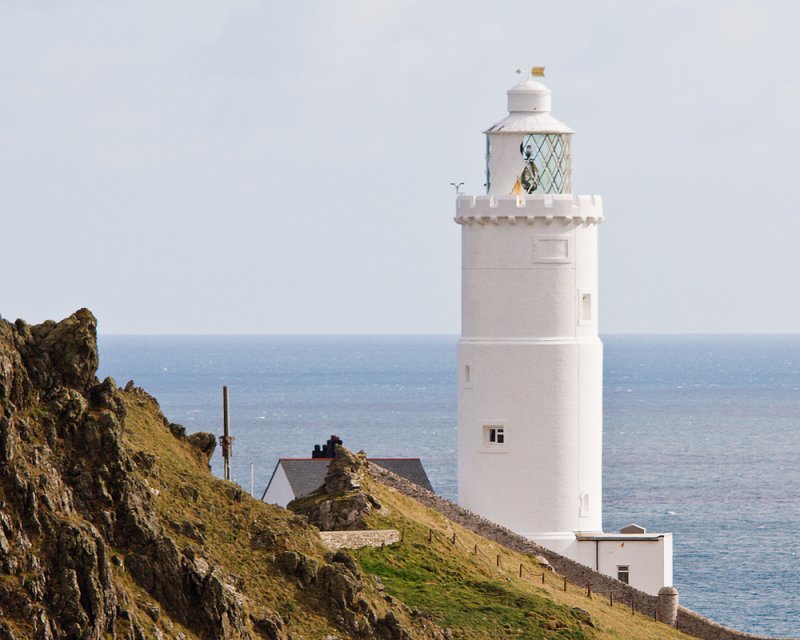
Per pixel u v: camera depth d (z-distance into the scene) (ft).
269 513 499.10
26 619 376.48
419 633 493.36
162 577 414.62
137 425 509.35
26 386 418.31
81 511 410.72
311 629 460.96
